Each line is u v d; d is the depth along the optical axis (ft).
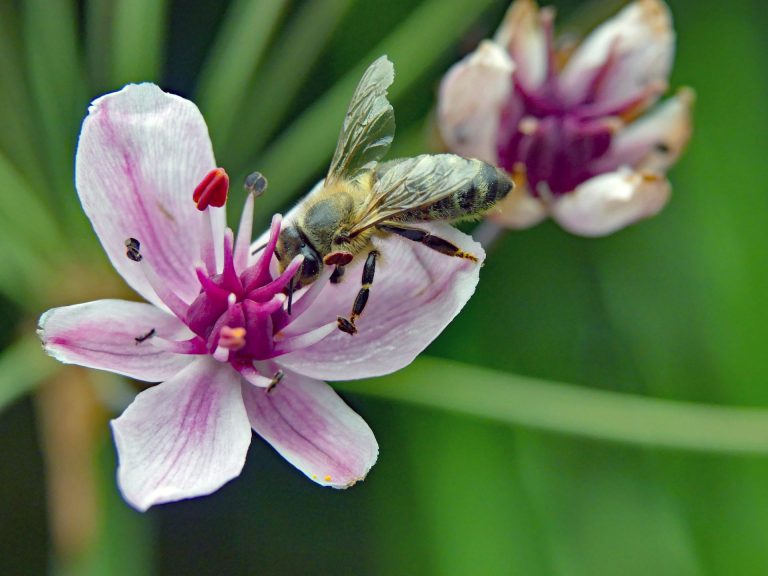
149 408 0.54
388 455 0.65
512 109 0.61
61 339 0.54
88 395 0.59
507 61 0.60
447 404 0.59
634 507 0.65
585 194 0.61
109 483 0.59
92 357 0.54
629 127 0.62
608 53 0.62
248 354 0.55
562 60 0.62
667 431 0.59
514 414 0.59
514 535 0.64
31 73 0.62
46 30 0.61
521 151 0.61
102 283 0.61
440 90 0.61
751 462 0.65
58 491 0.59
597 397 0.59
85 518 0.59
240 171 0.62
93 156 0.54
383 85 0.56
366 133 0.56
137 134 0.55
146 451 0.53
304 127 0.62
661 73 0.62
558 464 0.65
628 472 0.65
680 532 0.65
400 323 0.55
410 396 0.59
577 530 0.65
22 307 0.61
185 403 0.54
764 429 0.59
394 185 0.55
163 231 0.55
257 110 0.62
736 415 0.59
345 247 0.55
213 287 0.55
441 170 0.54
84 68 0.65
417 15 0.62
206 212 0.55
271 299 0.55
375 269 0.55
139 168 0.55
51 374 0.60
